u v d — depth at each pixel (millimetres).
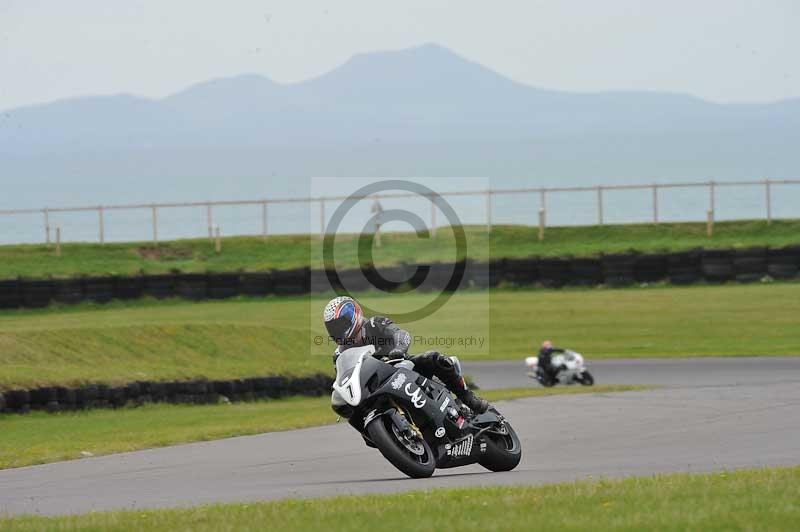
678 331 119062
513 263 149750
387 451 34281
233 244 174500
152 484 39062
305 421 60156
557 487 30875
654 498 27938
